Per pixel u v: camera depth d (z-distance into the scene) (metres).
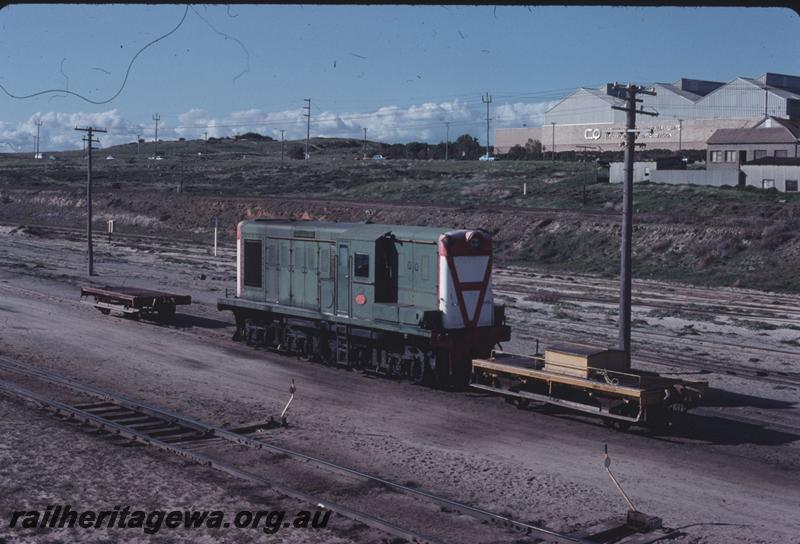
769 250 53.34
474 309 23.00
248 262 29.02
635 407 17.97
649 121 122.38
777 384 23.81
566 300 42.81
